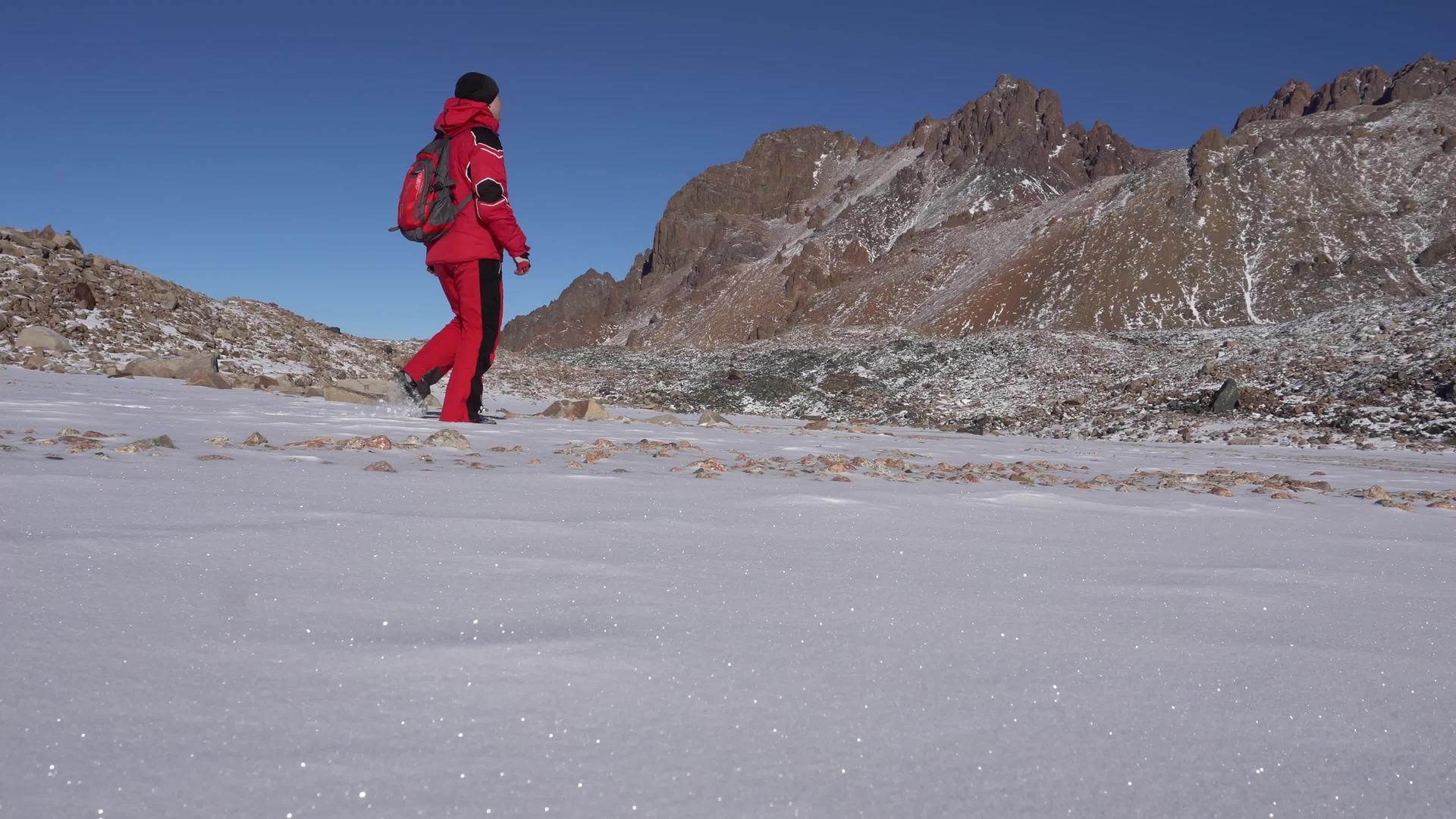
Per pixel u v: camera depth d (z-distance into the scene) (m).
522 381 21.75
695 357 40.25
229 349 15.12
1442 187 123.56
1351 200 125.56
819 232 173.38
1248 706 1.24
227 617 1.41
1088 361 27.41
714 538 2.40
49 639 1.25
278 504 2.55
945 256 140.50
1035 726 1.14
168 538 1.99
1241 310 110.81
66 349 12.24
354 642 1.32
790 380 31.44
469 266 6.87
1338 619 1.78
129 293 15.34
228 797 0.83
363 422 6.49
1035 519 3.13
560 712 1.09
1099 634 1.59
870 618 1.63
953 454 7.16
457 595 1.63
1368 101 187.00
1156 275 118.38
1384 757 1.08
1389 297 105.94
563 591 1.71
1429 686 1.35
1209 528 3.16
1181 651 1.51
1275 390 19.33
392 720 1.04
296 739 0.97
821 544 2.41
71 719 0.99
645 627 1.48
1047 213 140.88
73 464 3.12
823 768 0.97
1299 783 0.99
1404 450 12.70
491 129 6.79
